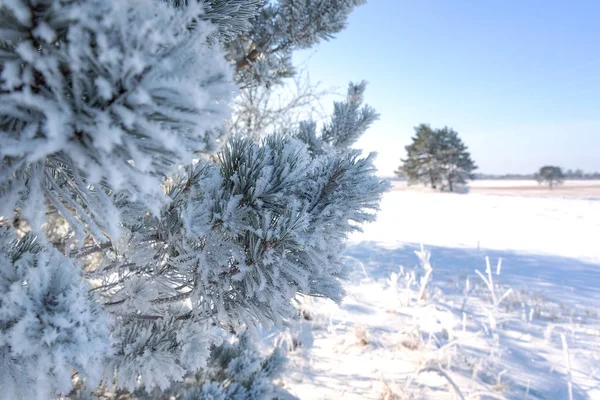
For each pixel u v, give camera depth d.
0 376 0.61
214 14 1.48
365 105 3.27
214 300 1.10
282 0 3.03
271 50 3.25
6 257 0.71
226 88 0.53
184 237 1.09
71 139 0.48
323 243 0.97
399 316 6.35
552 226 18.03
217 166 1.16
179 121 0.51
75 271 0.64
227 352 2.80
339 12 3.03
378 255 11.44
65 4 0.42
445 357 4.81
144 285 1.24
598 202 29.08
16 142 0.48
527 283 9.09
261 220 1.04
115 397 2.08
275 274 0.96
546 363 5.02
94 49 0.44
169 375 1.26
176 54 0.50
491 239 14.76
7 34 0.44
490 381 4.40
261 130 4.20
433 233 15.95
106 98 0.44
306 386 4.16
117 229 0.59
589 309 7.31
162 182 1.02
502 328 6.16
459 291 8.13
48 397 0.65
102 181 0.61
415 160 58.94
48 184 0.72
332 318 6.19
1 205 0.56
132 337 1.24
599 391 4.38
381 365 4.67
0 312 0.54
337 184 1.03
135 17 0.47
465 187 57.12
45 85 0.48
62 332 0.54
